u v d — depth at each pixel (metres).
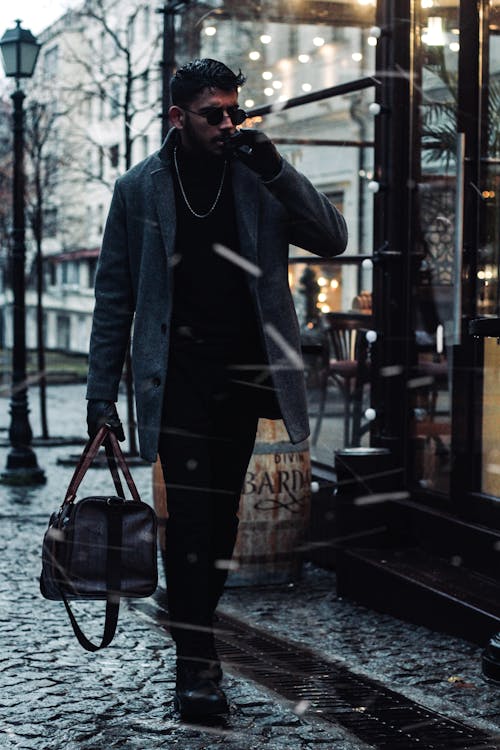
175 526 3.88
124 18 12.82
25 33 11.09
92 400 4.02
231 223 3.92
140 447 3.94
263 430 6.16
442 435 5.88
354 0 7.95
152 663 4.65
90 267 41.34
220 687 4.20
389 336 6.18
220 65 3.82
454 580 5.36
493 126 5.65
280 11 8.20
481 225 5.63
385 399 6.17
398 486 6.07
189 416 3.92
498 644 4.45
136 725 3.84
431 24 6.02
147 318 3.95
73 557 3.72
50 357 39.16
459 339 5.66
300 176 3.88
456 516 5.69
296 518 6.23
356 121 8.53
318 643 5.06
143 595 3.77
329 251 4.05
